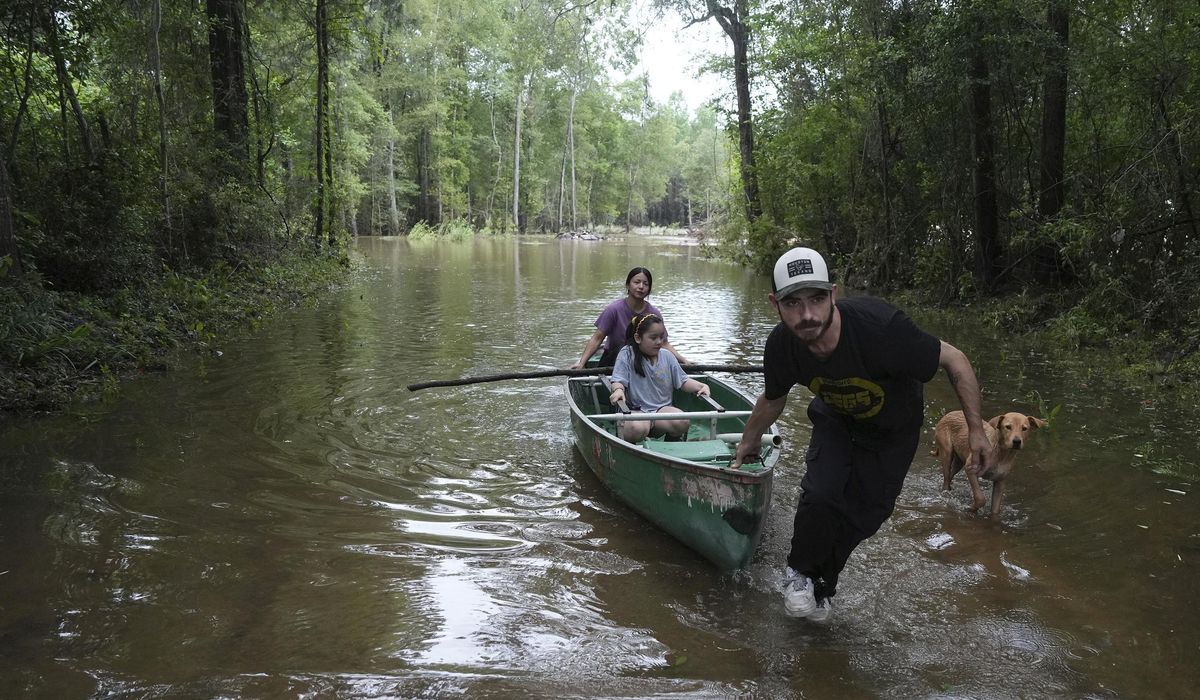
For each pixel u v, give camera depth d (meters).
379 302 14.34
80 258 9.48
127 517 4.37
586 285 17.83
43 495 4.65
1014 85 12.48
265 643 3.13
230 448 5.60
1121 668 3.03
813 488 3.21
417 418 6.49
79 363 7.61
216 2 15.63
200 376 7.85
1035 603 3.53
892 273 16.47
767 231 20.42
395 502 4.69
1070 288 11.71
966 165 13.56
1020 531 4.32
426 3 42.00
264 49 20.94
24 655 3.00
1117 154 11.45
